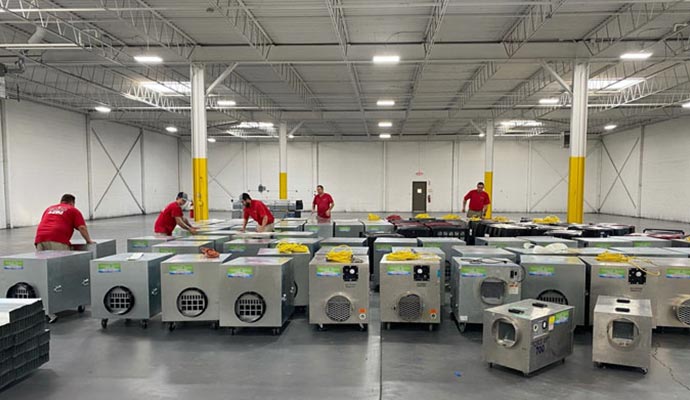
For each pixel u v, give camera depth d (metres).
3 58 9.23
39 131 13.31
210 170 22.58
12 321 2.98
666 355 3.52
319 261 4.17
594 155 21.12
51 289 4.29
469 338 3.95
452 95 13.45
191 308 4.15
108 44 8.54
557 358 3.31
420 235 6.87
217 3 6.41
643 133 17.52
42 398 2.84
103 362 3.42
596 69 10.41
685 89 12.41
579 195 8.84
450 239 5.73
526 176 21.30
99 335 4.04
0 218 12.04
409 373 3.21
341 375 3.18
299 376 3.17
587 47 8.42
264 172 22.31
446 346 3.75
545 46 8.50
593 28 7.84
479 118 16.09
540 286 4.08
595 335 3.27
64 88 12.48
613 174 19.88
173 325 4.18
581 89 8.71
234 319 3.99
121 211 17.72
